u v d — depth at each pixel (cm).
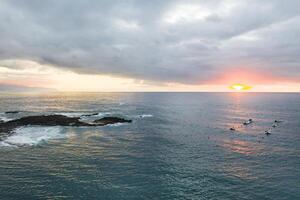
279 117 10081
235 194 3055
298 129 7394
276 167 3991
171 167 3975
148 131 6944
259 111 12500
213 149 5084
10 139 5525
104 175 3612
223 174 3688
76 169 3838
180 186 3272
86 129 7000
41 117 8062
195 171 3806
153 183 3350
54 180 3412
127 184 3322
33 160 4203
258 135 6531
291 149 5091
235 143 5616
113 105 15862
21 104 16025
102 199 2909
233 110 13088
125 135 6366
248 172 3775
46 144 5238
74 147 5084
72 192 3073
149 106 15412
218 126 7906
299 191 3131
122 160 4306
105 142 5575
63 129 6875
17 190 3102
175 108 14188
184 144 5488
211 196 3005
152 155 4622
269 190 3166
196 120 9225
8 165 3938
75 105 15638
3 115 10075
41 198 2914
